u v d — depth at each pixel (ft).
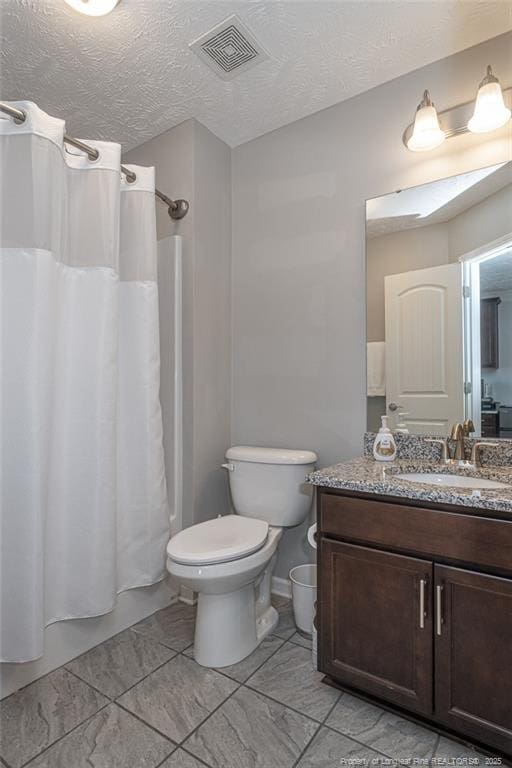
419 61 5.81
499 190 5.41
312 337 6.90
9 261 4.63
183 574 4.97
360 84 6.23
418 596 4.17
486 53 5.48
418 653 4.17
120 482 6.09
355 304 6.48
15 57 5.58
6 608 4.59
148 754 4.06
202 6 4.85
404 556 4.27
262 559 5.34
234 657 5.38
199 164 7.08
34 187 4.64
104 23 5.05
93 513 5.40
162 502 6.35
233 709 4.60
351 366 6.51
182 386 7.04
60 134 4.91
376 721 4.43
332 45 5.49
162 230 7.30
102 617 5.87
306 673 5.19
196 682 5.03
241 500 6.69
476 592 3.88
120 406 6.11
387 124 6.21
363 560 4.52
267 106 6.70
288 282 7.14
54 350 4.99
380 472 5.00
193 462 6.95
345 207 6.58
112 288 5.54
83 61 5.66
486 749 4.01
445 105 5.75
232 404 7.80
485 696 3.84
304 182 6.98
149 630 6.17
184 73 5.92
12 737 4.24
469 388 5.60
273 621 6.22
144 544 6.23
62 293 5.24
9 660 4.60
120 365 6.12
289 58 5.68
